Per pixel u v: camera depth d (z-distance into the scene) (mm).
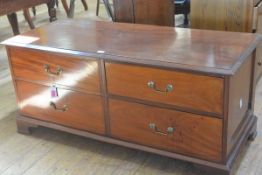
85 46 1794
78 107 1854
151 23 2490
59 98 1894
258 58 2119
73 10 4109
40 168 1814
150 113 1662
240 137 1731
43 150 1951
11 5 2619
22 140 2047
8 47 1921
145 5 2449
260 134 1959
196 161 1626
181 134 1626
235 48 1658
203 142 1590
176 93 1563
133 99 1675
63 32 2041
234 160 1645
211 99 1499
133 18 2500
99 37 1922
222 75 1437
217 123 1525
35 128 2137
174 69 1521
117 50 1716
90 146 1952
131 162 1812
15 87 2023
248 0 2184
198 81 1496
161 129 1666
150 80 1597
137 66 1599
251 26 2232
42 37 1972
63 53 1758
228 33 1868
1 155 1929
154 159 1821
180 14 3574
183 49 1680
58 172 1778
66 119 1926
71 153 1911
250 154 1812
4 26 4117
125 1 2467
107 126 1807
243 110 1763
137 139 1750
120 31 2006
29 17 3578
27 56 1885
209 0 2297
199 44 1731
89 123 1859
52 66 1831
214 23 2340
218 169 1583
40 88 1932
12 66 1969
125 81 1659
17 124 2090
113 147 1931
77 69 1762
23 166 1836
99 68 1698
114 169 1772
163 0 2428
